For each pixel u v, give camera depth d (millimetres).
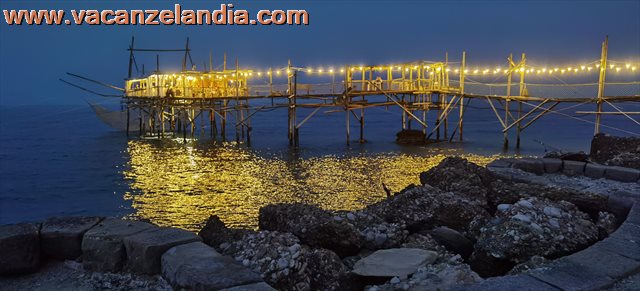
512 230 6742
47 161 36062
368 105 44219
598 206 9117
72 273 6137
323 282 6316
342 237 7332
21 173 30375
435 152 37781
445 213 8742
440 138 50000
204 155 37812
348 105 43406
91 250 6207
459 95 42250
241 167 30781
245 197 21141
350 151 39156
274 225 8219
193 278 5027
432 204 8906
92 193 23516
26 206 21328
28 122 99875
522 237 6582
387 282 6094
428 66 43219
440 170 11570
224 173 28391
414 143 44188
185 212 18656
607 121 76000
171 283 5418
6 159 37438
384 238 7695
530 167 12227
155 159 35844
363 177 26062
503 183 10547
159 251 5906
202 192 22562
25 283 5918
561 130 60406
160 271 5914
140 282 5730
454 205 8875
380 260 6566
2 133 66688
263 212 8562
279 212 8258
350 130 65625
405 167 29781
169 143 48312
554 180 11219
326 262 6504
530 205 7371
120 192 23453
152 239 6082
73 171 30844
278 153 38438
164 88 51750
